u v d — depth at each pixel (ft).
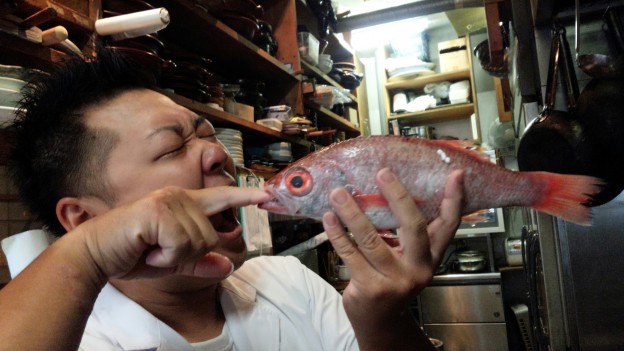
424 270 2.19
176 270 2.01
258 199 2.02
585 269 5.40
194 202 1.88
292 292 3.58
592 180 2.28
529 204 2.30
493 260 12.26
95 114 2.56
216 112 6.15
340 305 3.80
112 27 4.00
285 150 8.21
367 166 2.26
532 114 6.34
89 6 4.10
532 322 8.89
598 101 3.99
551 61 4.63
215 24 6.43
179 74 5.57
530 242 7.57
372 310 2.21
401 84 14.42
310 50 9.78
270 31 8.34
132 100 2.63
